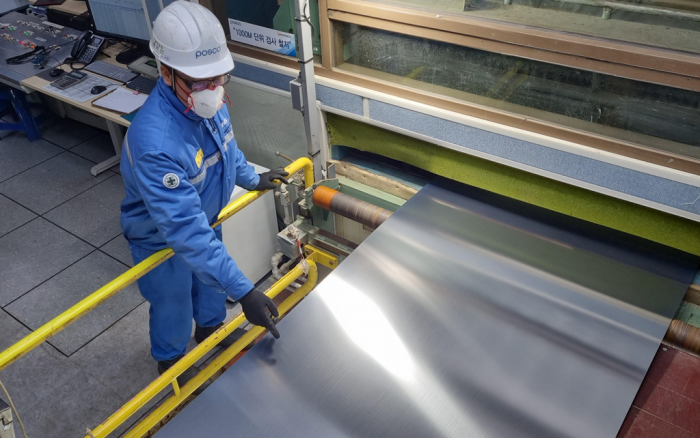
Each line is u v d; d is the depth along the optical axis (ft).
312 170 8.09
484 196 8.21
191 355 6.36
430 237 7.48
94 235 11.48
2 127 14.03
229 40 9.03
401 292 6.70
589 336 6.08
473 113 7.28
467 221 7.74
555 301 6.50
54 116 15.12
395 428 5.31
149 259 5.88
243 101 9.55
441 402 5.51
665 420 5.39
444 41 7.04
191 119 5.84
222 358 6.84
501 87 7.13
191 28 5.30
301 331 6.32
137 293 10.13
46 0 15.02
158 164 5.41
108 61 12.41
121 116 10.54
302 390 5.71
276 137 9.64
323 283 6.85
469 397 5.53
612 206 7.09
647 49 5.88
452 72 7.39
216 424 5.45
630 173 6.51
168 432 5.41
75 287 10.32
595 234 7.43
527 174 7.50
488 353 5.95
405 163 9.09
